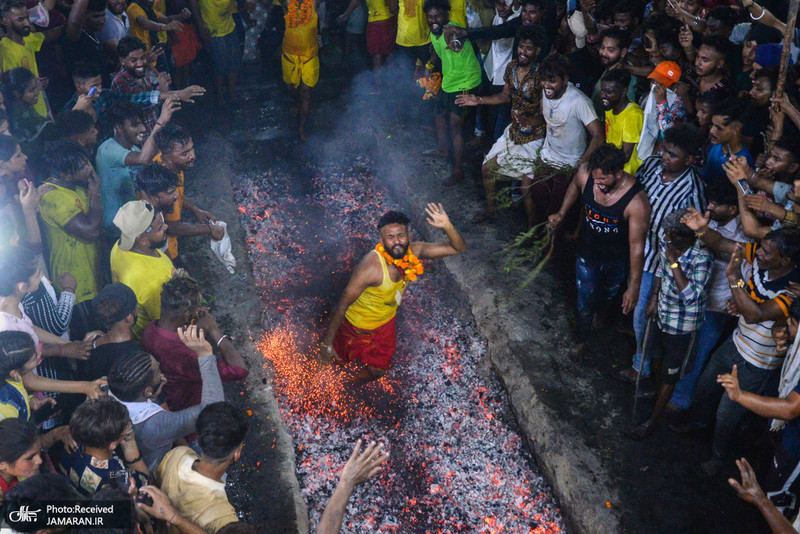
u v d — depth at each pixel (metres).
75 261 4.88
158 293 4.46
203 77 9.34
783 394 3.58
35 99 5.38
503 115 7.21
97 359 3.98
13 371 3.46
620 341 5.49
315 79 8.16
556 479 4.56
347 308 4.88
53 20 6.84
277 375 5.54
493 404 5.36
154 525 3.48
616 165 4.42
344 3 9.62
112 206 5.30
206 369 3.83
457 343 5.93
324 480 4.78
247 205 7.68
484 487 4.77
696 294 4.12
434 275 6.62
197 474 3.18
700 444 4.66
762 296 3.85
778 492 3.80
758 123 4.70
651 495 4.34
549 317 5.72
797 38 4.84
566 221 6.51
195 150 8.16
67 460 3.33
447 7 6.78
